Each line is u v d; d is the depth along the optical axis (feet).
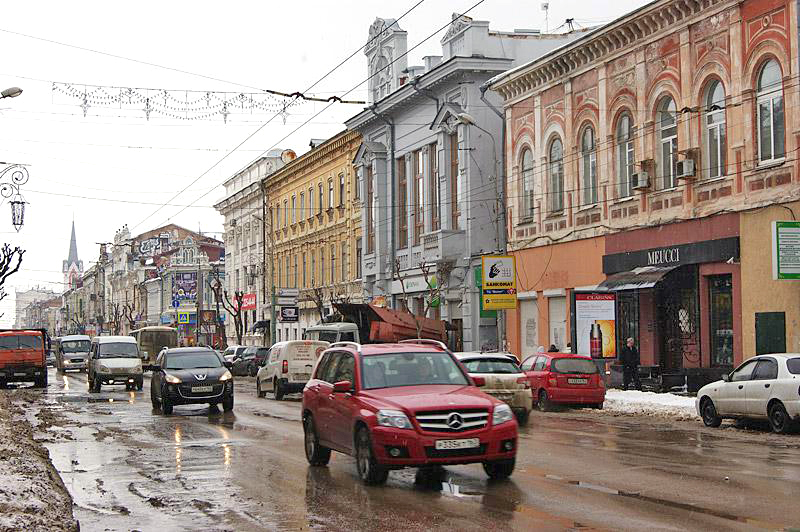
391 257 170.60
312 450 48.32
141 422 78.54
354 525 32.42
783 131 85.56
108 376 131.95
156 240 447.42
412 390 42.06
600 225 112.88
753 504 34.76
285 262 237.86
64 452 57.41
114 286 488.02
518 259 131.54
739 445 55.83
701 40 95.55
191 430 70.18
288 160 251.60
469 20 143.33
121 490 42.11
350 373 44.47
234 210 281.95
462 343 145.48
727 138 91.97
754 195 88.17
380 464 39.78
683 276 97.60
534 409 88.07
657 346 103.65
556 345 122.93
